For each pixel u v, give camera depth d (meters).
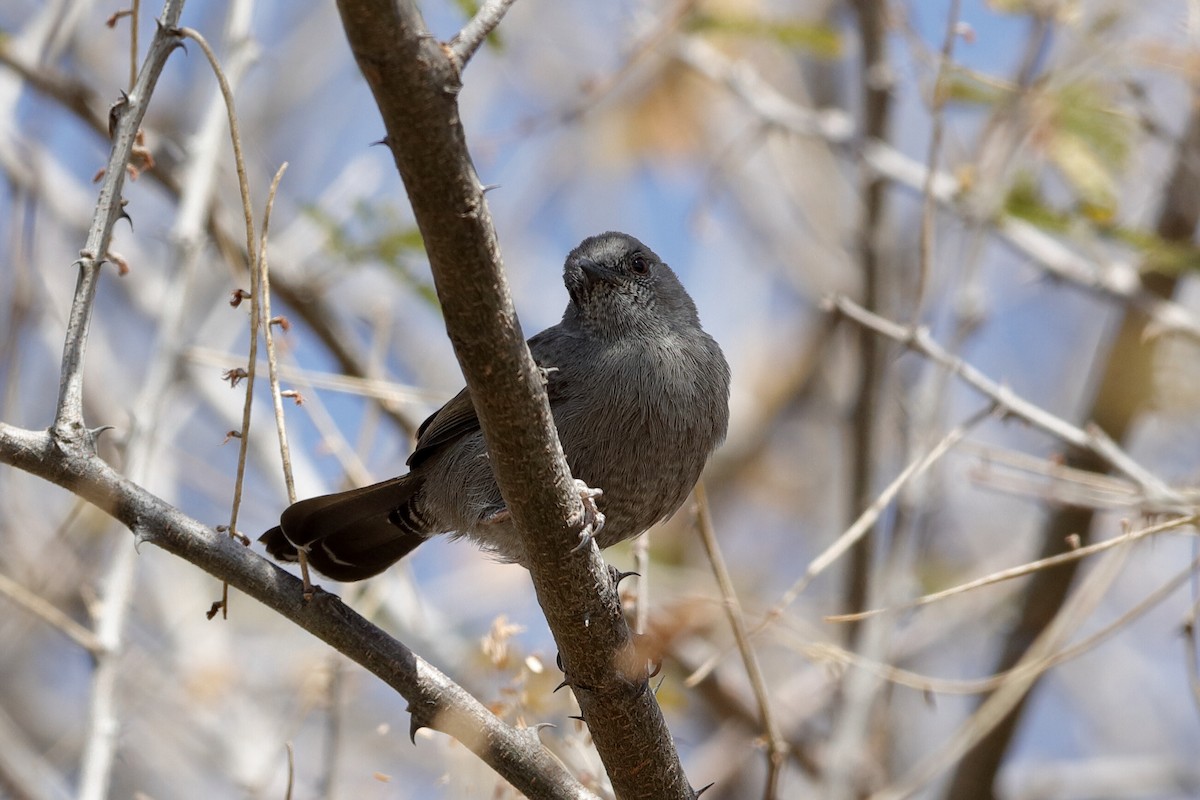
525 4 17.03
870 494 13.44
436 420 9.28
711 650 13.21
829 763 11.73
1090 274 11.95
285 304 12.68
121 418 13.40
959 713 15.84
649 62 16.64
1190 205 12.27
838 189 18.11
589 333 9.31
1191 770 14.91
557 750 9.23
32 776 11.52
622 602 8.67
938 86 10.20
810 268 18.19
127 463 9.22
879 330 10.24
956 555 16.69
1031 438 16.67
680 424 9.01
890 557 11.91
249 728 12.96
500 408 6.14
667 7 14.22
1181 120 13.55
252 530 13.50
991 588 15.49
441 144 5.36
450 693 6.91
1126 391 12.54
